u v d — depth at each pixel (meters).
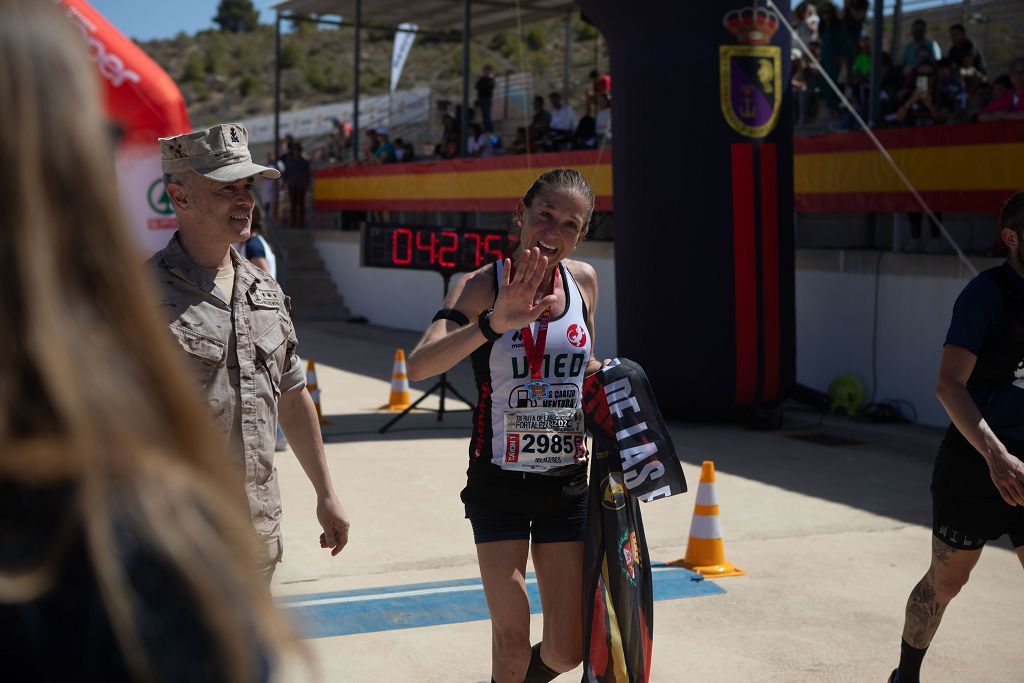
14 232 0.87
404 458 8.12
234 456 2.82
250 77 72.12
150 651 0.85
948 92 11.29
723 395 9.57
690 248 9.43
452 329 3.13
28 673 0.84
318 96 68.56
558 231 3.10
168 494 0.90
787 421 10.18
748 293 9.45
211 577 0.90
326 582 5.23
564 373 3.19
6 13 0.89
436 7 19.75
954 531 3.60
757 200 9.44
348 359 14.23
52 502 0.86
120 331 0.92
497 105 21.12
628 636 3.08
